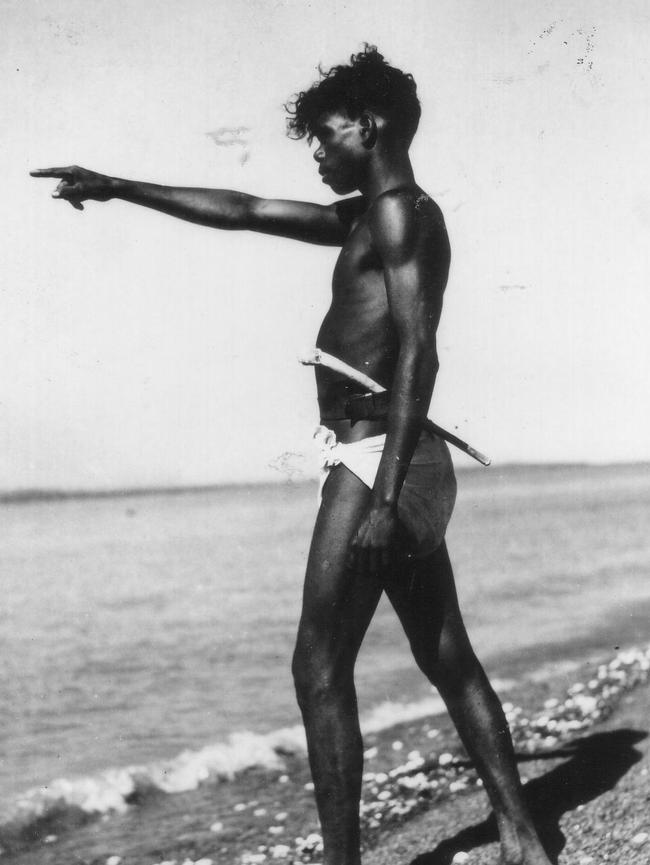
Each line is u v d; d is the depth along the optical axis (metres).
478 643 11.59
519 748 4.80
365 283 3.05
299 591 21.34
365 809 4.42
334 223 3.41
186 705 9.90
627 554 23.19
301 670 2.95
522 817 3.15
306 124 3.21
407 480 2.97
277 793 5.71
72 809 5.64
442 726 6.73
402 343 2.90
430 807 4.36
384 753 5.93
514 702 6.75
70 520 64.50
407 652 11.66
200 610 18.61
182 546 38.53
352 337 3.05
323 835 2.92
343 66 3.13
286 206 3.42
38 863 4.74
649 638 11.16
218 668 12.23
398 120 3.13
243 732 8.49
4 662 13.08
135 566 29.84
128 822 5.37
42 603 20.69
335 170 3.15
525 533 32.19
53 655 13.74
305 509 72.00
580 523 35.56
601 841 3.32
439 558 3.14
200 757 6.72
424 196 3.04
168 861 4.53
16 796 5.93
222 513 68.88
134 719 9.28
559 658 10.20
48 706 10.02
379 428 3.00
